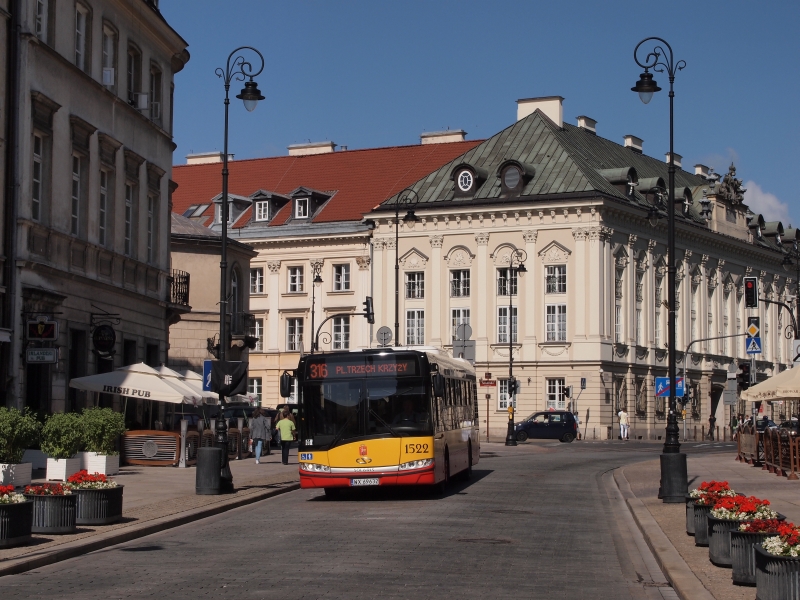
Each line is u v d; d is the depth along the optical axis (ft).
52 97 107.04
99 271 118.83
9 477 79.92
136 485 94.48
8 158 99.55
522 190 258.16
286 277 286.25
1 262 98.27
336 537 62.44
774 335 343.46
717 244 307.58
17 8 100.68
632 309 263.49
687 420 289.12
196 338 188.55
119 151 124.57
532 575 49.90
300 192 287.48
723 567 50.31
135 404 134.72
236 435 146.30
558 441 233.55
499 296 258.98
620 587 47.37
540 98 282.15
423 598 43.19
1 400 97.91
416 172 294.66
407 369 87.71
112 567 50.98
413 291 268.82
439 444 90.43
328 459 86.79
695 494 60.95
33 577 47.96
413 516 74.59
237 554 55.31
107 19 121.49
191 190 313.12
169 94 143.74
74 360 115.55
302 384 88.43
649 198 274.77
